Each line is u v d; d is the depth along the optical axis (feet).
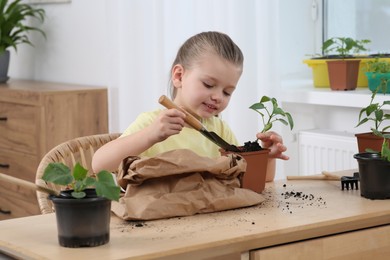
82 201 4.27
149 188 5.17
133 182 5.15
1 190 12.13
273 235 4.69
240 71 6.09
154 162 5.10
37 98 11.00
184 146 6.38
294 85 10.55
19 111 11.46
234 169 5.38
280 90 9.64
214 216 5.09
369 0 10.38
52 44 13.24
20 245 4.40
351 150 9.48
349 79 9.55
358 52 10.18
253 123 9.69
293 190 5.98
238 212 5.20
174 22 10.36
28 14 12.88
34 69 13.80
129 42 10.87
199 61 6.02
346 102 9.29
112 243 4.42
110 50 11.27
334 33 10.87
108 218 4.42
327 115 10.29
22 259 4.59
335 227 5.06
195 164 5.18
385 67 9.00
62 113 11.14
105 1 11.22
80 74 12.54
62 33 12.93
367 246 5.19
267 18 9.52
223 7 9.71
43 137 11.00
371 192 5.61
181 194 5.14
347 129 10.04
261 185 5.82
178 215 5.07
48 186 6.57
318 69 10.07
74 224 4.31
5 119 11.77
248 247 4.67
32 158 11.27
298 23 10.96
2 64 12.71
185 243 4.40
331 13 10.88
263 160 5.78
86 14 12.25
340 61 9.51
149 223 4.91
